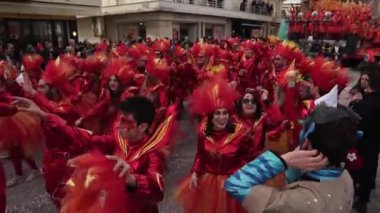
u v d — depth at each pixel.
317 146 1.56
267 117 4.11
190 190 3.42
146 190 2.22
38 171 5.57
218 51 9.88
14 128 4.03
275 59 7.42
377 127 4.05
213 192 3.24
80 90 5.36
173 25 31.42
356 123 1.64
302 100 4.33
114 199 2.10
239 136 3.31
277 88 4.49
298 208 1.49
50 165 3.40
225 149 3.27
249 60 9.25
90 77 5.80
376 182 5.16
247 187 1.59
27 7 20.47
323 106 1.68
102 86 5.54
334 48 16.09
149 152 2.47
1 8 19.16
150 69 5.75
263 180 1.59
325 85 4.73
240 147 3.28
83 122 5.01
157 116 2.98
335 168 1.59
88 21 33.06
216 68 7.71
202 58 9.64
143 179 2.23
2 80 4.58
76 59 6.98
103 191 2.07
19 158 5.23
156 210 2.64
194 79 8.70
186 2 32.78
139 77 5.98
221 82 3.48
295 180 1.72
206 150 3.34
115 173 2.08
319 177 1.59
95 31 32.88
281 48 7.30
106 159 2.11
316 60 5.25
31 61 6.97
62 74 4.83
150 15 30.16
